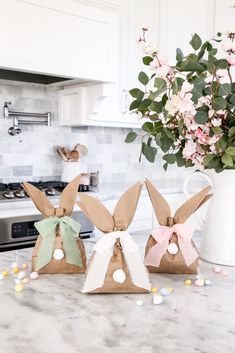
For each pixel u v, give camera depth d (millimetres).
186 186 1261
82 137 3328
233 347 691
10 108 2951
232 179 1121
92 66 2738
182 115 1065
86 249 1317
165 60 1057
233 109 1055
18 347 686
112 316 811
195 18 3246
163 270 1075
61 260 1056
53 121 3170
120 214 958
